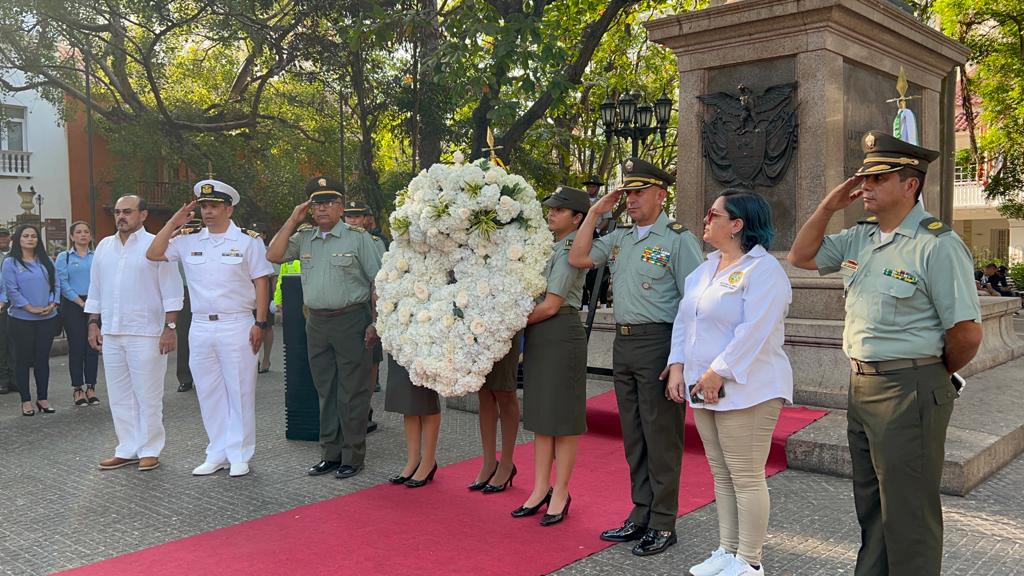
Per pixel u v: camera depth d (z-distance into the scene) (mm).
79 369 8477
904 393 3025
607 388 7383
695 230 7621
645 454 4176
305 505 4887
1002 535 4184
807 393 6402
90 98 17969
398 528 4430
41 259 8102
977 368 7590
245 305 5680
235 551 4109
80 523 4617
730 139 7359
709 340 3539
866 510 3270
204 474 5625
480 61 12258
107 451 6414
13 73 22688
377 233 8344
